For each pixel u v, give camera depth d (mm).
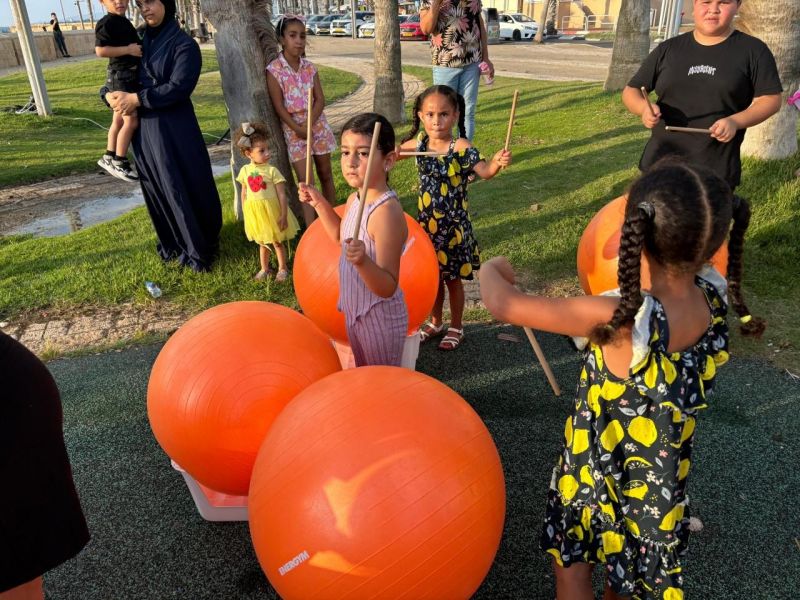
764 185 5988
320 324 3908
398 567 1896
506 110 12141
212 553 2695
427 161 3980
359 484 1916
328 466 1963
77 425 3602
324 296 3768
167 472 3209
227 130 13180
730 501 2838
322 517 1916
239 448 2529
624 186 6957
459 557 1967
